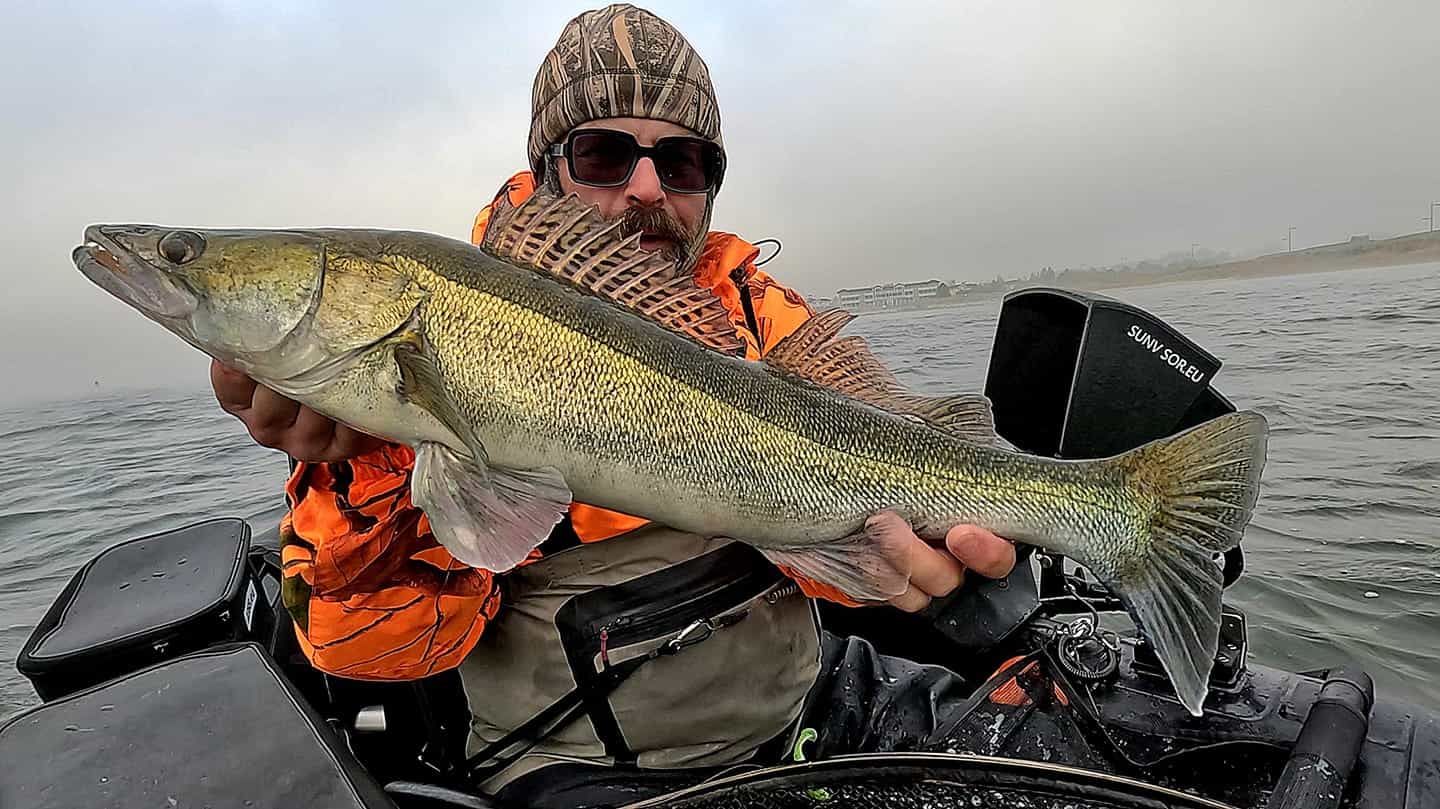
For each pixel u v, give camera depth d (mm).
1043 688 638
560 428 520
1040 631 754
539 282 533
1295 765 490
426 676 594
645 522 604
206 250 504
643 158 723
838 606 871
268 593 854
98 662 646
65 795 401
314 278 504
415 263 516
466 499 498
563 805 566
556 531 606
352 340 507
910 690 716
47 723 461
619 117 719
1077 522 594
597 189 729
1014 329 743
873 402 616
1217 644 550
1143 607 579
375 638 553
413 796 544
